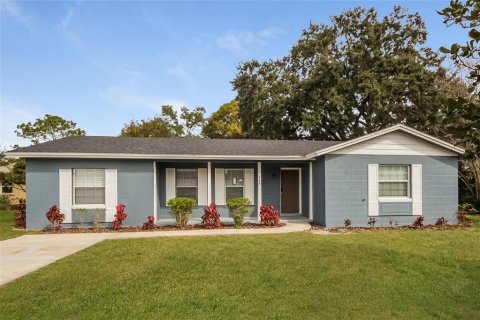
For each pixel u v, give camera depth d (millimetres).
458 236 9867
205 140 15859
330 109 24062
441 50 2170
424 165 12117
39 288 5359
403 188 12117
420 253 7781
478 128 1925
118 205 11469
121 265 6672
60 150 11508
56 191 11547
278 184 14344
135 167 12039
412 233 10398
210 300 4902
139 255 7480
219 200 13953
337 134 26656
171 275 6031
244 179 14133
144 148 12812
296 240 9180
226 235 10055
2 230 11234
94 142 13367
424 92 21328
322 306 4773
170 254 7535
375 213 11789
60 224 11352
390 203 11883
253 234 10234
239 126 36219
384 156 11922
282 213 14500
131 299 4910
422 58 22688
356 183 11766
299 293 5238
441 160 12203
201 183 13859
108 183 11828
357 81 22906
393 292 5402
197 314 4430
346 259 7188
